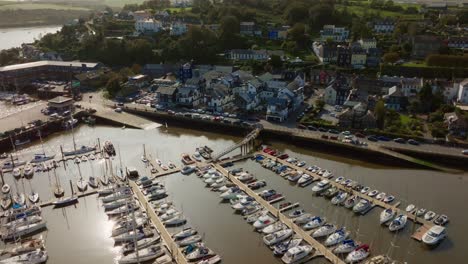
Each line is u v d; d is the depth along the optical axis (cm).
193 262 7194
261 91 16300
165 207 8869
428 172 10900
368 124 13000
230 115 14588
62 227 8388
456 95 15212
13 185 10119
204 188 9875
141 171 10794
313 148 12525
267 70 19312
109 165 11181
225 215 8719
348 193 9431
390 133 12394
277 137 13112
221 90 15700
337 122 13562
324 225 8088
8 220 8469
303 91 16688
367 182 10288
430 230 7900
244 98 15062
